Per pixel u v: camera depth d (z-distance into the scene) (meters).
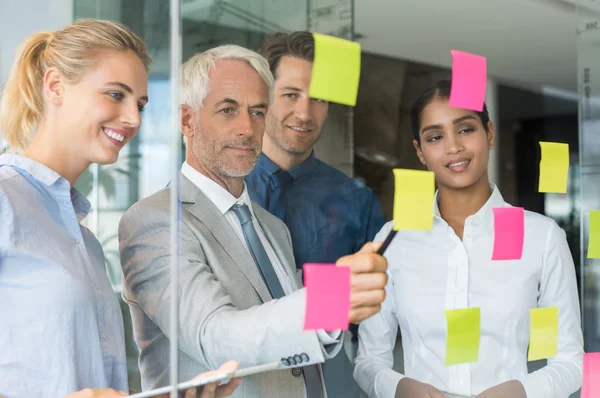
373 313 0.88
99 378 0.91
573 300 1.23
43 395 0.86
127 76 1.00
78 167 1.01
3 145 1.01
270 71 1.19
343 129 1.29
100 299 0.96
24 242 0.87
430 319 1.19
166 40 1.42
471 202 1.24
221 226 1.03
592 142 1.53
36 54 1.00
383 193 1.31
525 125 1.55
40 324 0.86
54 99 0.98
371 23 1.32
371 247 0.90
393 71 1.31
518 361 1.17
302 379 1.05
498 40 1.45
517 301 1.18
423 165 1.31
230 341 0.89
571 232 1.52
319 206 1.26
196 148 1.08
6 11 1.25
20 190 0.91
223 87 1.10
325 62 0.84
